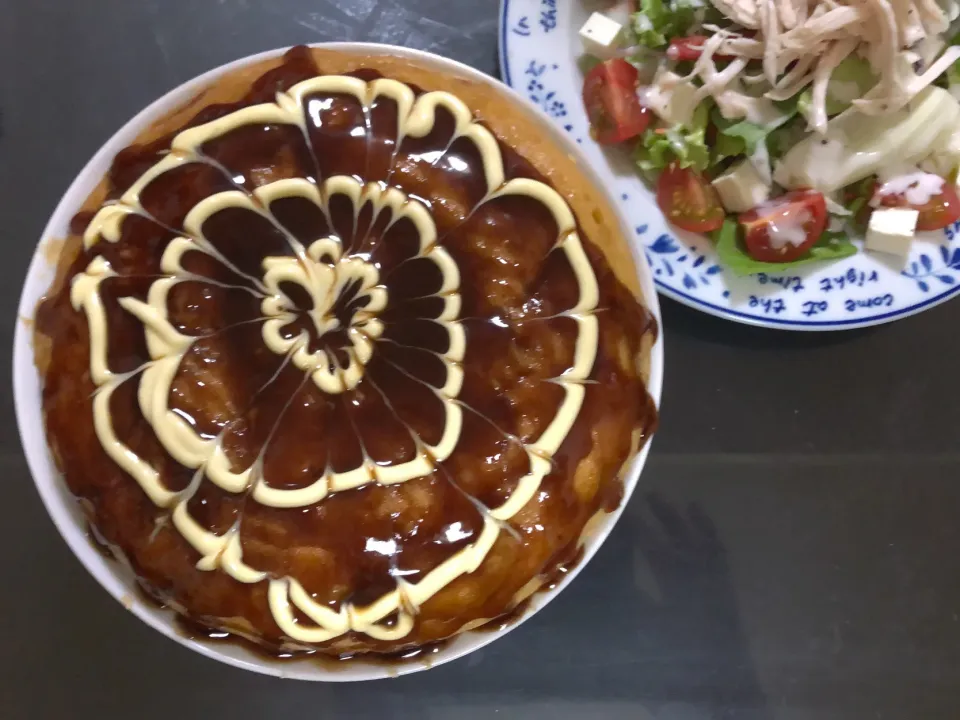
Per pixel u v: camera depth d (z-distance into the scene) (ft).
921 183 1.22
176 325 0.99
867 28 1.15
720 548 1.26
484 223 1.01
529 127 1.07
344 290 1.01
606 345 1.03
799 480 1.27
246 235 1.00
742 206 1.21
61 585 1.19
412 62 1.07
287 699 1.21
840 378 1.28
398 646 1.02
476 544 0.99
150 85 1.24
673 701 1.23
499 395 1.01
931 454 1.28
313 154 1.00
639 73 1.25
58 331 1.00
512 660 1.23
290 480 0.98
